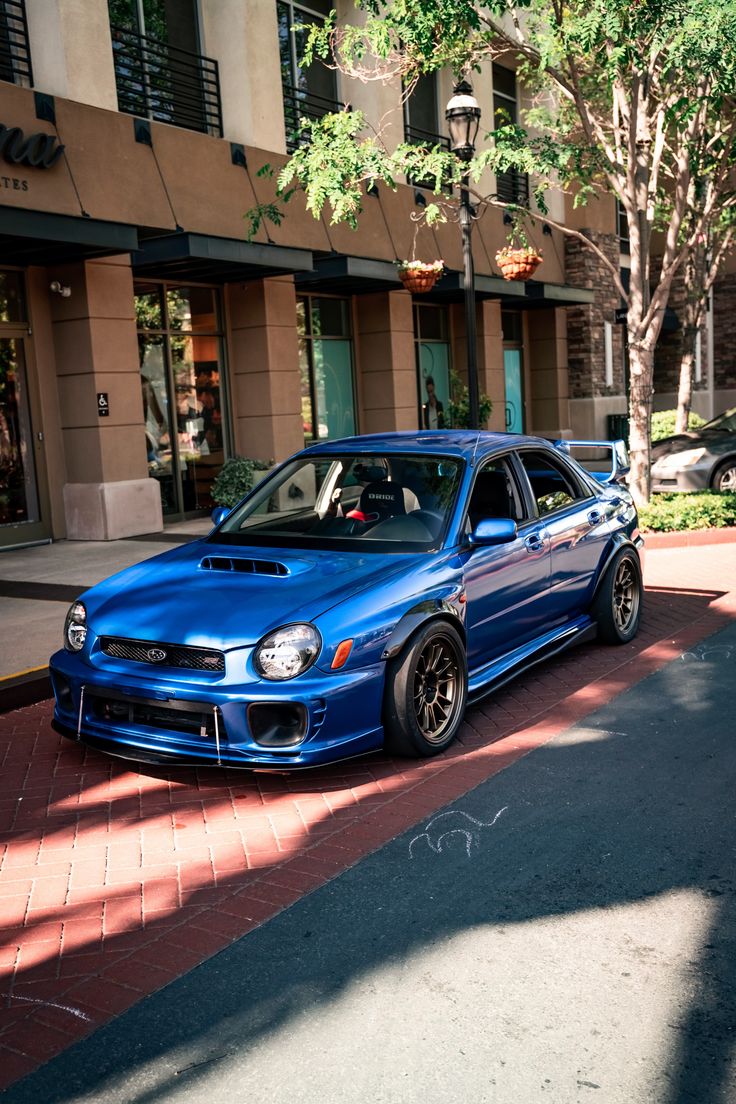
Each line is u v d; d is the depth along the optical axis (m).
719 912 3.52
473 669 5.68
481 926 3.47
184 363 15.08
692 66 10.38
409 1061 2.76
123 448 13.07
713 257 18.69
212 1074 2.73
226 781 4.91
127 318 13.12
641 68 9.93
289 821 4.41
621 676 6.49
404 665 4.89
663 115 11.75
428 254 17.95
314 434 17.67
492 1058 2.76
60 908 3.70
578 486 7.01
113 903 3.72
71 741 5.57
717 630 7.55
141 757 4.73
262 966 3.26
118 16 13.66
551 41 10.24
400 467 5.95
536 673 6.65
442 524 5.59
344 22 17.44
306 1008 3.02
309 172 10.44
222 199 13.81
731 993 3.04
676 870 3.85
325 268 15.71
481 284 19.11
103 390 12.74
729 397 29.92
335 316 18.08
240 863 4.02
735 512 11.65
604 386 24.92
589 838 4.14
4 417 12.38
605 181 20.19
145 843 4.23
